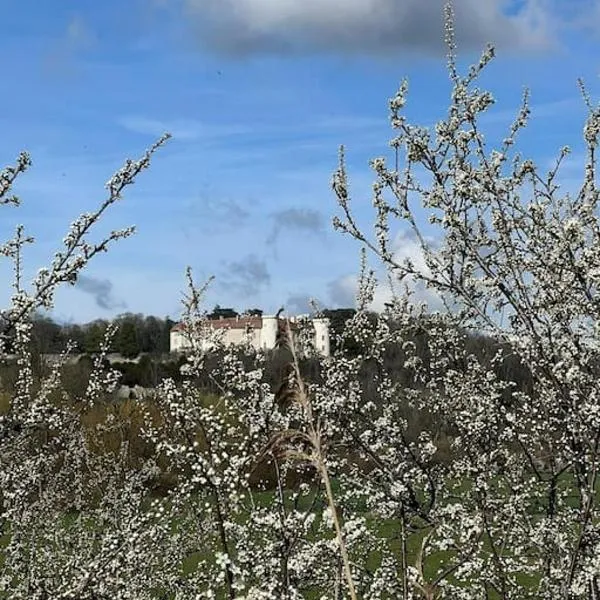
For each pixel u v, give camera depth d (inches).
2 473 292.4
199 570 308.7
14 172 213.2
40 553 317.4
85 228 219.3
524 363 256.7
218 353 283.1
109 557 229.5
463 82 242.7
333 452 238.7
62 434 373.4
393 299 283.9
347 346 303.6
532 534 247.3
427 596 145.5
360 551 251.8
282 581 181.8
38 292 217.0
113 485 377.7
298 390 126.3
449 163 241.8
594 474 215.6
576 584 229.6
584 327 231.3
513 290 242.1
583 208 238.4
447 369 289.4
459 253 246.7
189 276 285.7
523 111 245.0
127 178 221.8
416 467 253.1
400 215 243.8
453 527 228.8
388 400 280.4
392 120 241.8
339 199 245.8
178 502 278.7
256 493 282.8
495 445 264.7
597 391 222.7
